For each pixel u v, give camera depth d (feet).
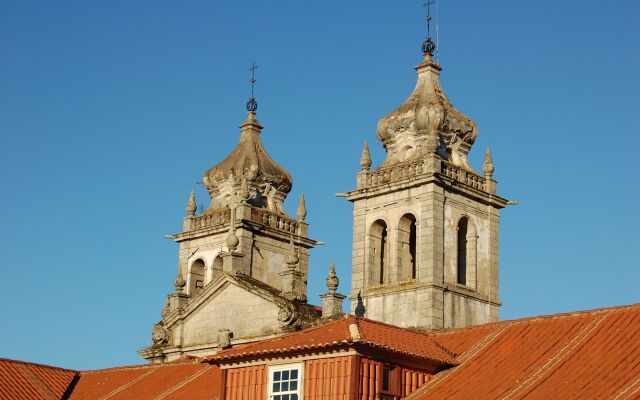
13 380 208.85
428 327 225.76
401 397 155.94
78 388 215.72
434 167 236.63
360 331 156.87
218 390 185.47
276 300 220.43
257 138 289.94
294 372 157.99
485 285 242.58
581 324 157.48
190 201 276.00
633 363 141.38
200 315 236.43
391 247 239.50
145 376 211.00
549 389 142.61
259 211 265.75
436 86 255.91
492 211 248.93
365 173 247.50
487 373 155.02
